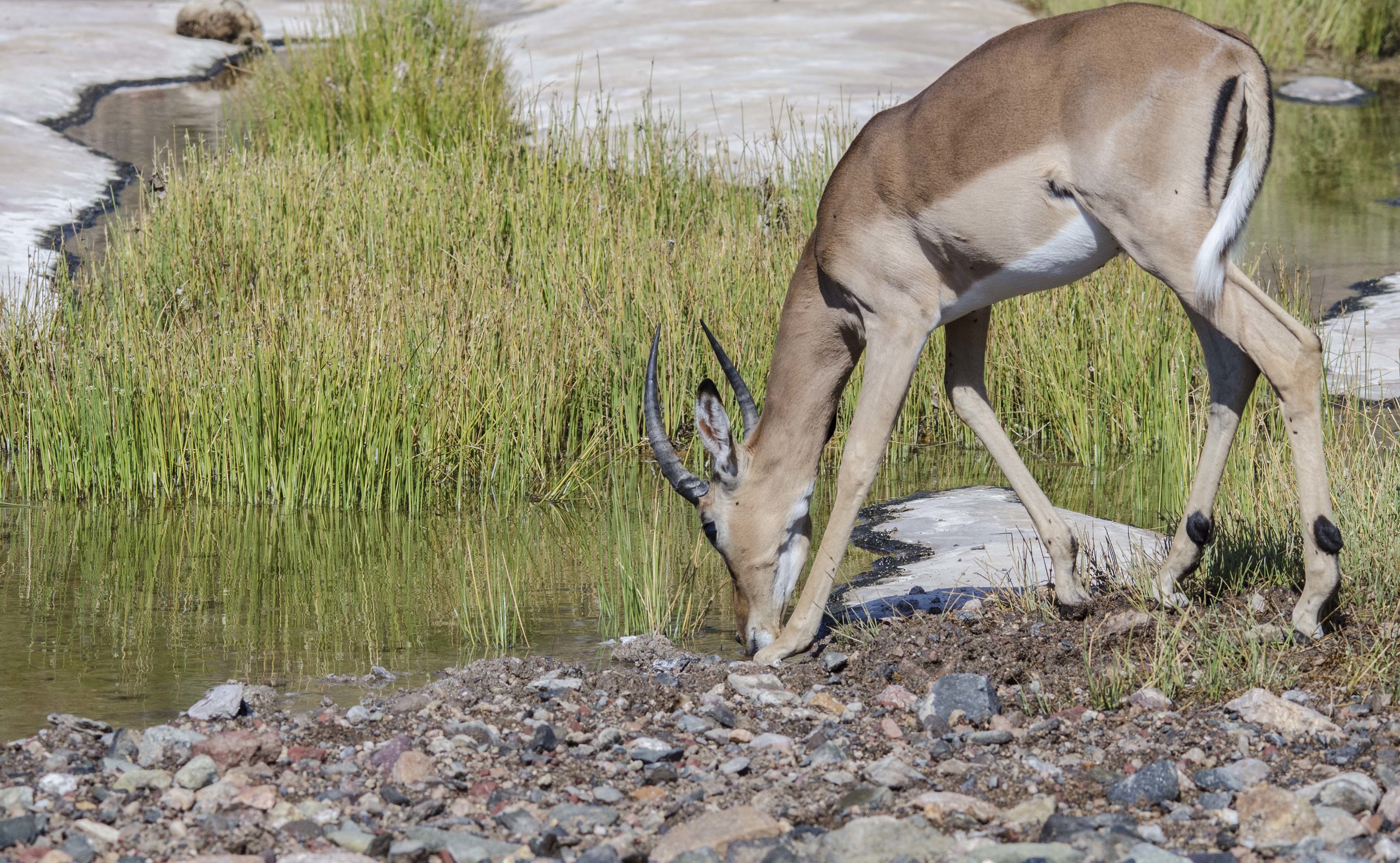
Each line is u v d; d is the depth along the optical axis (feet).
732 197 130.31
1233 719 50.62
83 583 73.05
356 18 176.76
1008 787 45.93
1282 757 47.52
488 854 41.55
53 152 166.30
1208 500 58.95
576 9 292.61
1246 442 81.41
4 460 94.53
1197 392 99.50
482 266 108.27
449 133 150.71
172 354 91.20
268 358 88.63
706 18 271.28
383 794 45.80
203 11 260.83
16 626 66.33
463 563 77.10
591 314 103.71
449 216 121.08
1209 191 52.44
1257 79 51.75
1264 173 52.08
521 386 95.35
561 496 90.53
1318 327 116.16
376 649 63.93
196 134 181.57
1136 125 52.34
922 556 77.71
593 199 121.19
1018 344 104.47
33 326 97.81
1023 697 52.90
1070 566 61.98
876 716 53.31
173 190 122.93
